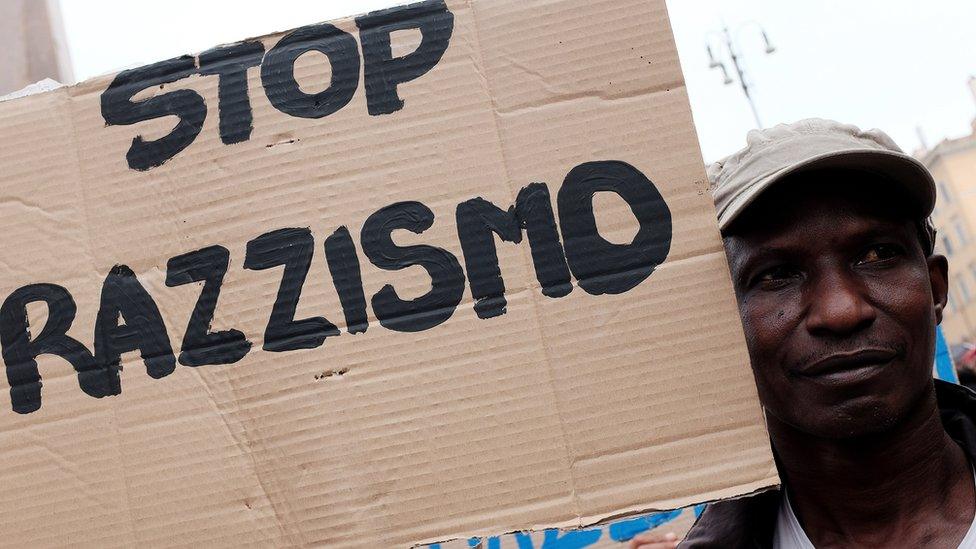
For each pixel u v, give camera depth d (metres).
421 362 1.09
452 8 1.17
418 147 1.14
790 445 1.16
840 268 1.08
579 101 1.13
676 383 1.06
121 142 1.17
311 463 1.08
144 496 1.09
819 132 1.17
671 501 1.04
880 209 1.09
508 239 1.11
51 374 1.12
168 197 1.15
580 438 1.06
